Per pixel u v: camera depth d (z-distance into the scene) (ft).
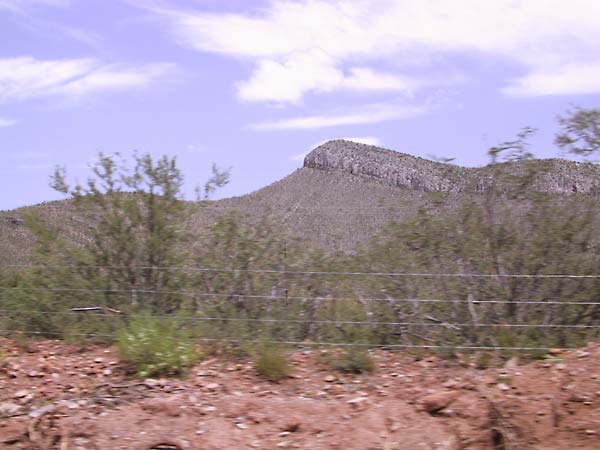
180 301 29.04
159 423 19.69
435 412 20.04
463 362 24.39
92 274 29.78
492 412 19.13
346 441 18.61
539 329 25.61
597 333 25.86
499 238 26.66
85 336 27.66
